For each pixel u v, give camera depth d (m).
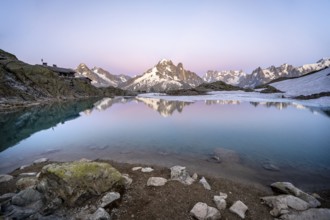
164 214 8.20
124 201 9.02
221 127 27.44
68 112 44.03
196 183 11.20
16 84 56.47
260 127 27.31
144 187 10.33
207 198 9.53
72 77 102.56
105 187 9.28
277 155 16.73
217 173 13.27
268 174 13.16
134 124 29.97
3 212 7.70
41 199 8.45
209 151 17.77
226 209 8.80
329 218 8.22
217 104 56.78
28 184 9.98
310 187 11.52
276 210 8.76
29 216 7.59
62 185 8.48
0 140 21.89
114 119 34.56
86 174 8.91
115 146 19.38
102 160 15.64
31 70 67.31
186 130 25.83
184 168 12.20
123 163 14.80
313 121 31.16
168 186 10.38
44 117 37.69
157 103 63.50
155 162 15.23
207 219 7.95
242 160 15.65
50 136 23.41
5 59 77.44
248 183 11.89
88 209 8.15
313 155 16.67
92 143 20.41
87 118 35.88
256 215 8.57
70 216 7.74
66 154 17.27
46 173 8.85
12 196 9.04
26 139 22.11
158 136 22.92
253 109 45.19
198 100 71.69
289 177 12.77
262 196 10.37
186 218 8.04
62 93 73.81
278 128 26.59
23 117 37.28
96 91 106.00
